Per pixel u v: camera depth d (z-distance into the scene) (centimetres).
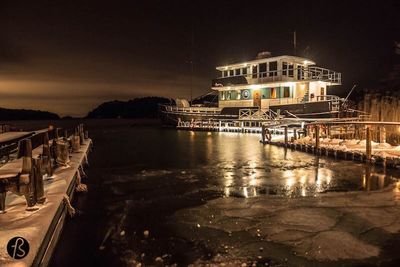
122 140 3412
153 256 655
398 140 2242
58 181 909
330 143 2008
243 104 3825
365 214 853
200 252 667
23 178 645
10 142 1318
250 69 3716
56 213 691
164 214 904
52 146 1138
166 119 5031
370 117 2789
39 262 534
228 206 953
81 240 734
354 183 1227
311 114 3002
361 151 1667
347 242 691
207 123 4284
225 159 1895
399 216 837
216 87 3969
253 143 2723
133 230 790
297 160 1791
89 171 1573
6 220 599
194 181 1320
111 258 652
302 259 628
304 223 798
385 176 1329
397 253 645
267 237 726
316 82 3347
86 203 1019
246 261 626
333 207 915
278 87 3509
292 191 1127
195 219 852
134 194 1126
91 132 5041
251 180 1317
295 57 3391
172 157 2030
